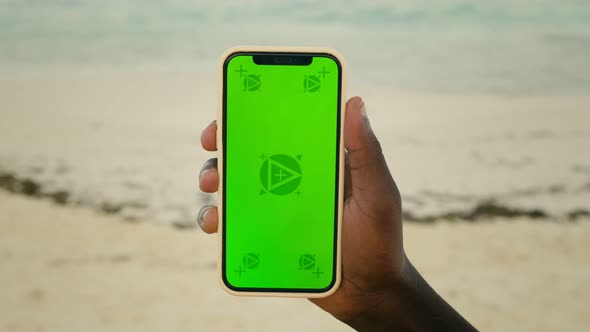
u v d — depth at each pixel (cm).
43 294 231
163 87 380
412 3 452
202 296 231
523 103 376
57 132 333
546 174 310
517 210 289
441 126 347
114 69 402
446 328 64
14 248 258
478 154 325
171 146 327
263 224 63
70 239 262
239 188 63
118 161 314
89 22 425
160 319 217
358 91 386
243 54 62
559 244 267
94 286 238
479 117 358
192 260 252
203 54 421
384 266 63
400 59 421
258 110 62
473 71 410
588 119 357
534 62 412
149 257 254
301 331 211
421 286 65
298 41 439
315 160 63
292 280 63
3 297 230
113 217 280
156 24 432
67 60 395
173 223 275
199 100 370
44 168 307
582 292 240
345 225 63
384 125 348
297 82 62
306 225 63
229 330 211
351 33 443
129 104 362
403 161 317
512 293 238
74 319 220
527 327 219
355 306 65
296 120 62
